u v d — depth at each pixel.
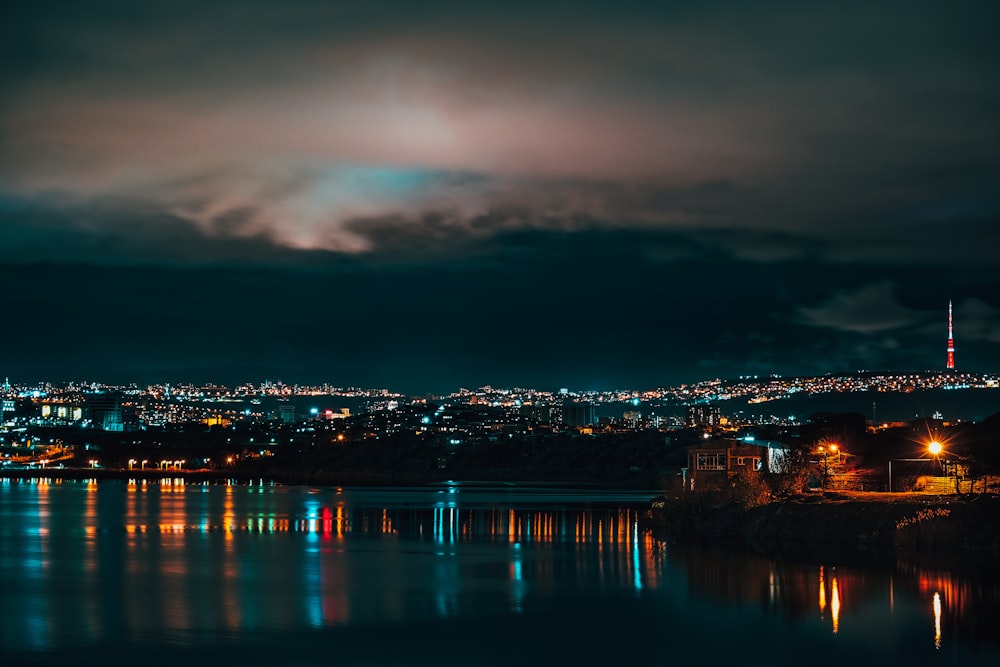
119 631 69.88
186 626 71.62
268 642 66.50
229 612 77.00
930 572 90.62
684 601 79.75
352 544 127.44
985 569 92.12
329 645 65.62
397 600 81.81
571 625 71.38
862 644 64.69
